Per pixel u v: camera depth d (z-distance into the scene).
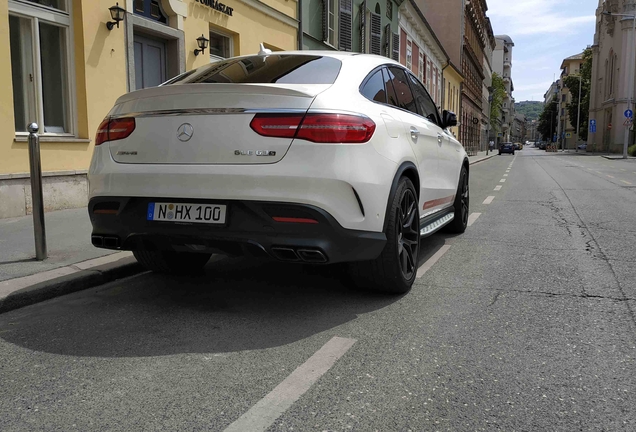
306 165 3.27
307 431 2.24
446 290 4.37
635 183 16.19
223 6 11.74
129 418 2.36
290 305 3.96
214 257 5.55
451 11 51.31
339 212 3.35
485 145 89.38
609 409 2.44
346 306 3.94
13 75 7.52
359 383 2.69
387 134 3.88
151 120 3.60
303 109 3.32
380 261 3.92
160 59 10.38
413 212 4.37
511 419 2.35
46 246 5.29
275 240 3.33
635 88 50.84
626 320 3.64
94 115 8.49
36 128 4.66
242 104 3.38
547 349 3.13
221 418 2.35
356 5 20.73
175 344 3.21
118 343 3.23
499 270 5.05
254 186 3.31
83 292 4.29
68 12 8.14
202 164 3.43
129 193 3.61
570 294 4.25
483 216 8.80
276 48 14.41
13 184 7.09
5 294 3.83
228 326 3.52
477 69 69.06
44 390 2.63
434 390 2.62
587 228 7.53
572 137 101.56
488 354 3.06
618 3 54.00
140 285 4.50
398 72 4.97
